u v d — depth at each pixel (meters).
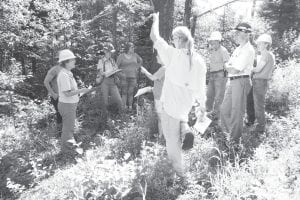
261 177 3.91
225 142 5.10
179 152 4.29
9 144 6.00
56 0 9.19
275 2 16.27
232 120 5.23
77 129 6.95
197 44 11.23
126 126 6.61
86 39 9.92
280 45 13.80
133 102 8.99
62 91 5.59
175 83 4.02
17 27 8.98
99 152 5.50
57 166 5.36
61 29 9.00
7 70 8.86
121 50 10.34
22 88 9.09
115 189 3.93
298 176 3.87
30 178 4.95
